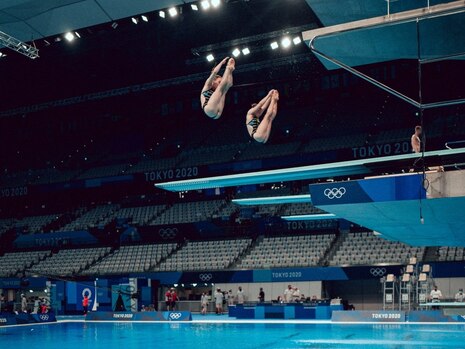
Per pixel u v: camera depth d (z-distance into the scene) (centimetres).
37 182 4272
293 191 3206
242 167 3541
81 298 3030
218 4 2123
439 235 859
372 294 2839
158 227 3447
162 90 3816
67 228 3872
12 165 4631
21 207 4369
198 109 4197
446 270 2503
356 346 1382
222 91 726
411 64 3256
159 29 2950
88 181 3891
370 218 729
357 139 3559
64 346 1562
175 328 2161
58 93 3962
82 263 3400
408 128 3478
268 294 2891
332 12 1199
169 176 3650
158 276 3047
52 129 4644
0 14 2155
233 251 3127
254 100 4097
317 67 3459
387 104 3775
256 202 1293
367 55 1032
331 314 2436
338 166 893
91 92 3956
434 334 1683
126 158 4262
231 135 4072
